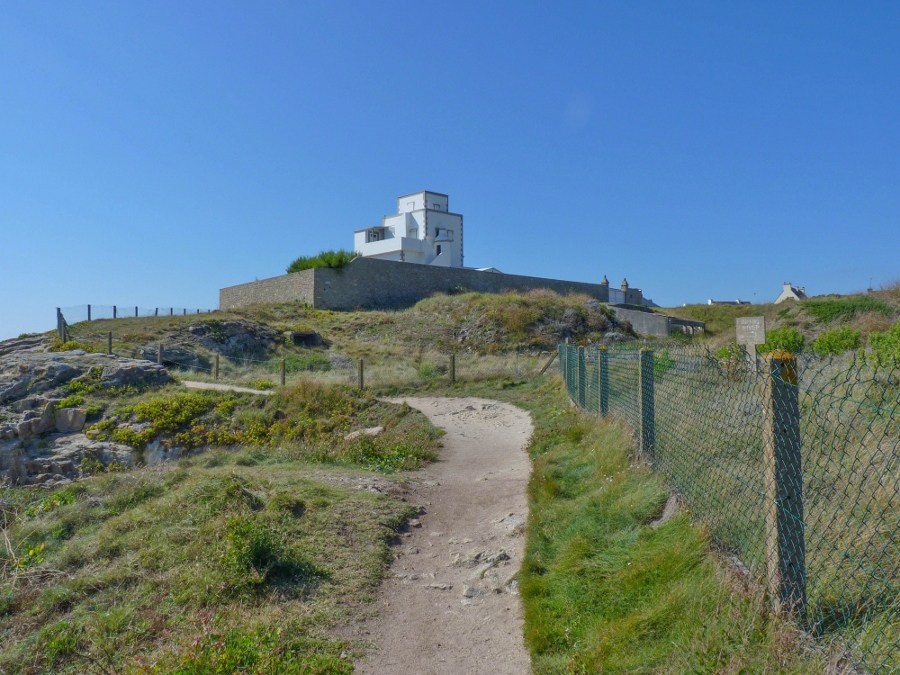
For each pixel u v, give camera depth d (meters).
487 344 32.53
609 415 9.82
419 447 12.06
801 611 3.42
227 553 5.79
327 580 5.70
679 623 3.84
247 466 10.80
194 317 32.94
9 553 6.68
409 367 27.48
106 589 5.66
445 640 4.73
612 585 4.72
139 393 20.23
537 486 7.84
